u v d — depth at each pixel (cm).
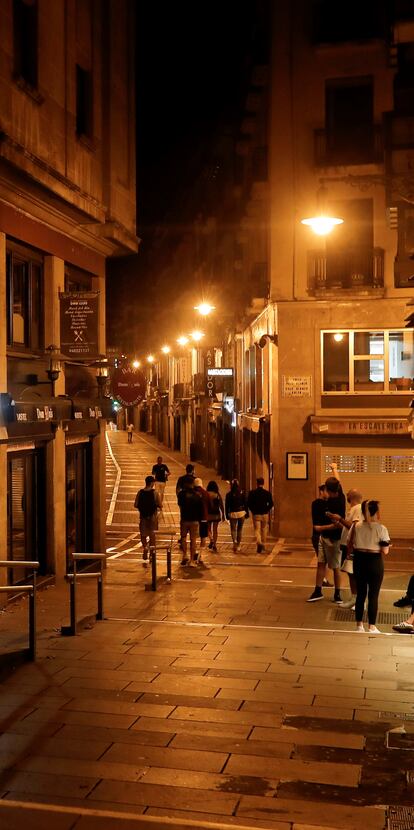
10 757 718
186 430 5606
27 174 1287
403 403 2183
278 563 1842
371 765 703
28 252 1461
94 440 1762
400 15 1402
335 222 1295
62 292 1510
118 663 1006
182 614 1302
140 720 810
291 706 852
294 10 2236
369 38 2170
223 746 744
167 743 751
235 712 834
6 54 1273
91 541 1756
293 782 670
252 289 2523
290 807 625
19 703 859
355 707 849
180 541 1819
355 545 1182
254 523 2002
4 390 1312
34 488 1491
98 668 985
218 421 3991
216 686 918
